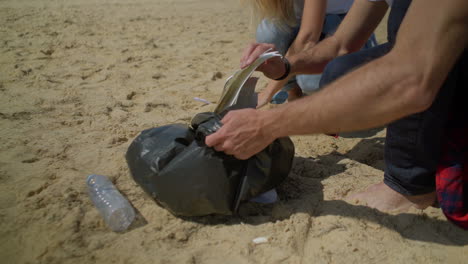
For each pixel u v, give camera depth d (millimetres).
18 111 3072
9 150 2455
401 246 1726
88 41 5516
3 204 1933
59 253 1654
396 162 1866
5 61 4379
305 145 2760
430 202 1955
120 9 8609
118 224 1837
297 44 2648
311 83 3090
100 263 1620
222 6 9766
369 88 1377
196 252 1702
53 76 3980
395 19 1835
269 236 1791
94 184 2070
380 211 1930
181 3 9945
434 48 1274
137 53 5027
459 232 1821
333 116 1454
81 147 2561
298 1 3068
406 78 1325
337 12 3141
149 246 1729
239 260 1661
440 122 1680
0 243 1696
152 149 1947
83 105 3289
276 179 1977
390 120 1438
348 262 1637
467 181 1747
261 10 2938
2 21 6574
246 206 2006
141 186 1964
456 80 1628
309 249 1721
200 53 5215
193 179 1802
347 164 2420
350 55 2248
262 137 1622
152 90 3762
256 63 1833
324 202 2020
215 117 1902
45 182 2115
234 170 1825
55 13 7664
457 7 1220
